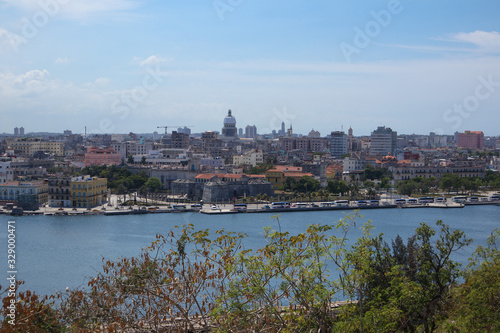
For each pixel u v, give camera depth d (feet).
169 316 241.96
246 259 230.68
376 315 233.55
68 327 225.15
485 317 241.96
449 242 280.31
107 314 228.22
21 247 639.76
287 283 235.81
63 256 591.37
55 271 523.70
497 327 234.99
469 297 249.55
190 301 232.94
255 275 229.45
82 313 228.43
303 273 231.91
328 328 230.48
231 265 231.09
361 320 224.53
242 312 221.87
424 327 255.29
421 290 252.42
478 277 252.01
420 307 253.44
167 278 236.22
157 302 235.20
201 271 239.30
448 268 274.36
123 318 225.56
